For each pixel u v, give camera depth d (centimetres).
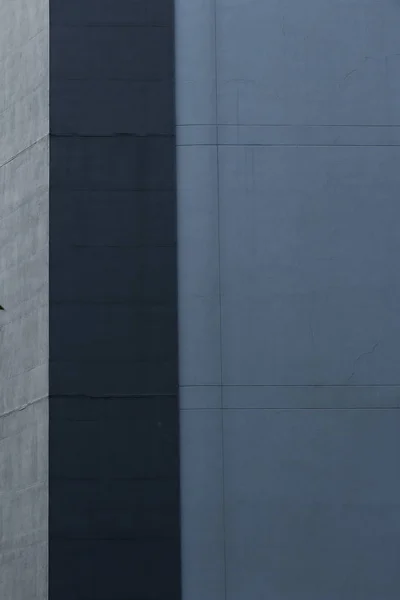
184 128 3133
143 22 3186
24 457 3094
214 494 2948
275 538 2927
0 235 3331
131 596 2898
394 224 3100
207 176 3106
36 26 3309
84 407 2989
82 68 3170
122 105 3145
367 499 2952
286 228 3083
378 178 3120
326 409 2992
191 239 3075
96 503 2944
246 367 3008
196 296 3044
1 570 3125
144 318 3033
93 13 3197
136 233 3077
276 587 2906
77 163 3119
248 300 3044
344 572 2917
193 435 2975
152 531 2927
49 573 2911
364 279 3066
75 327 3033
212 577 2911
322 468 2962
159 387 2995
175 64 3169
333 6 3203
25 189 3250
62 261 3069
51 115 3150
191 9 3197
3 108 3403
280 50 3175
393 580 2917
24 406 3122
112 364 3009
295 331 3031
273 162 3114
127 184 3102
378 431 2988
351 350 3025
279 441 2973
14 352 3198
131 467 2961
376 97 3162
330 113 3145
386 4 3209
